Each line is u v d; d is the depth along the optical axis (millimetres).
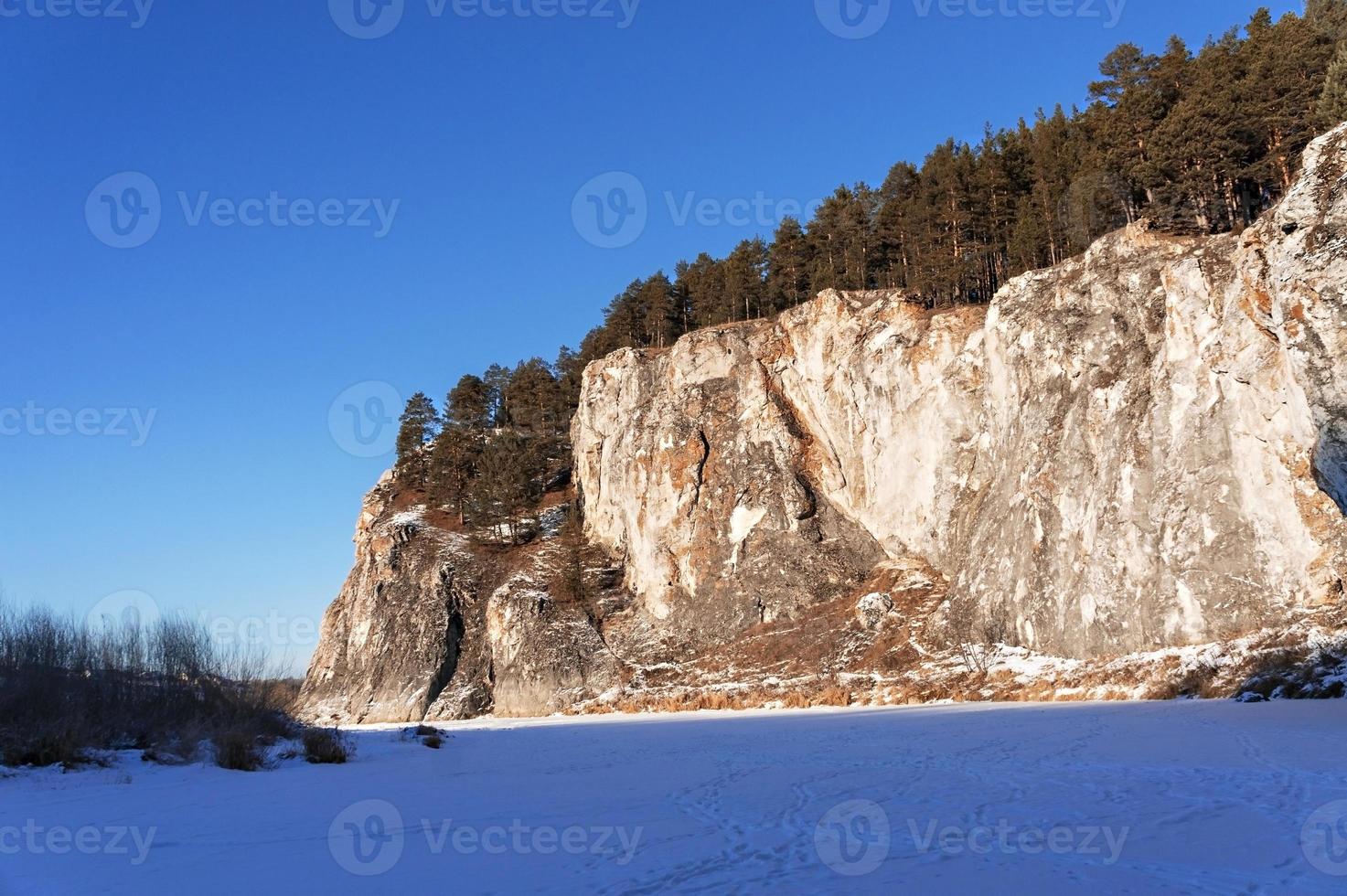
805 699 46219
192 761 23953
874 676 47281
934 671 45062
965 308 58469
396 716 67500
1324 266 27906
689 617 62781
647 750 26109
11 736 22297
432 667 69125
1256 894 8219
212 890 9914
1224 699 29656
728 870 9945
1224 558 35500
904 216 71125
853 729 29094
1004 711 31656
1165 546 37688
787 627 57188
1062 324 47562
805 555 60375
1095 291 46594
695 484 67000
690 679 56156
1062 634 41562
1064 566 42719
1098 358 45062
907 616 51562
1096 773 15703
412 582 76375
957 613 47750
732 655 57188
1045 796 13695
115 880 10508
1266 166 46875
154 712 26234
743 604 60344
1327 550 32625
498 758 25969
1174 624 36250
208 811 15766
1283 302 29406
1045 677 39469
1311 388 28391
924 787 15383
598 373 83000
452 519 84625
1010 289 52469
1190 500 37500
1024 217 60250
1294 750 17141
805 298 79062
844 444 62656
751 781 17547
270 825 14148
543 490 86938
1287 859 9359
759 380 67562
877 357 60344
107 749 23656
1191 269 40969
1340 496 28406
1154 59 61188
